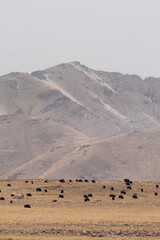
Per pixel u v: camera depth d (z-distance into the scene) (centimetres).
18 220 19100
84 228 17462
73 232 16788
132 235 16425
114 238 15575
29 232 16625
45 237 15500
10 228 17262
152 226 18100
